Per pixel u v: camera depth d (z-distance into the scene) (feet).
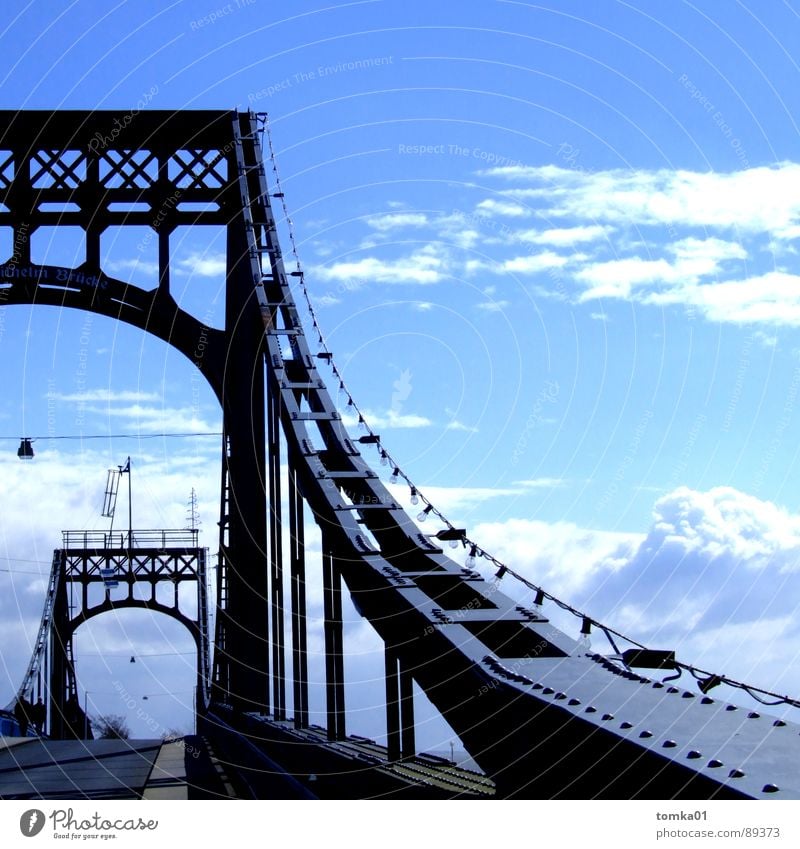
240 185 79.41
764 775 15.31
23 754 80.74
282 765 48.88
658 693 20.40
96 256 80.79
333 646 44.45
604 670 22.58
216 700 97.45
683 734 17.37
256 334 78.69
